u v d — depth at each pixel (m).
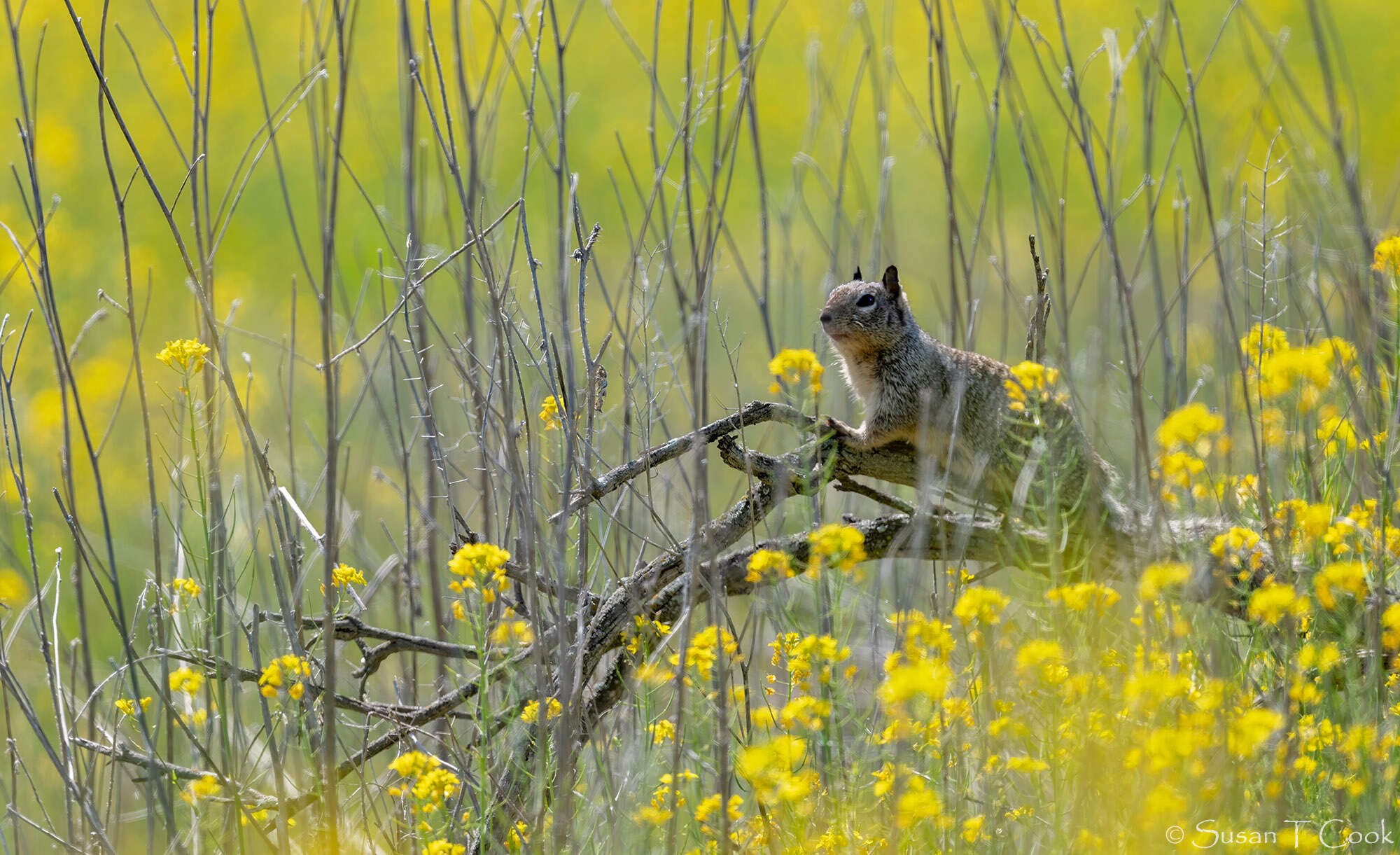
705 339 9.07
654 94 10.55
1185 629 7.74
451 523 10.60
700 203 20.78
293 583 9.36
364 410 17.64
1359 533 8.32
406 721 9.12
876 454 11.15
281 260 25.50
